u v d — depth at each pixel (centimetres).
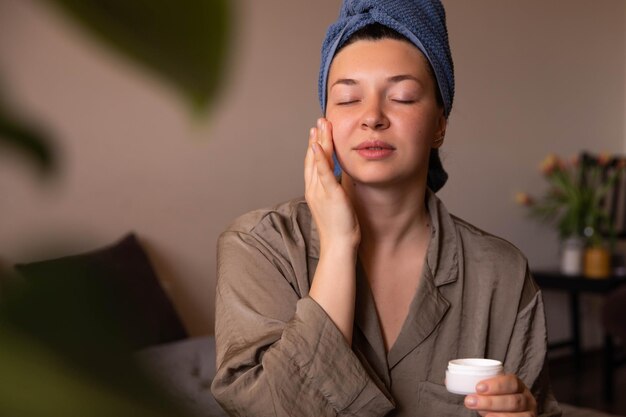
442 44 111
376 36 109
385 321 112
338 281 101
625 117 515
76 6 10
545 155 469
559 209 474
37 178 11
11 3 10
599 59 499
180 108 11
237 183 331
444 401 108
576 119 486
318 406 97
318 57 358
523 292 118
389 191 110
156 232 307
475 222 434
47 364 11
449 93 115
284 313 107
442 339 112
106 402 11
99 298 11
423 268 112
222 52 10
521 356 117
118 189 294
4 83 11
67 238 11
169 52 10
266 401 96
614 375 449
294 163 350
